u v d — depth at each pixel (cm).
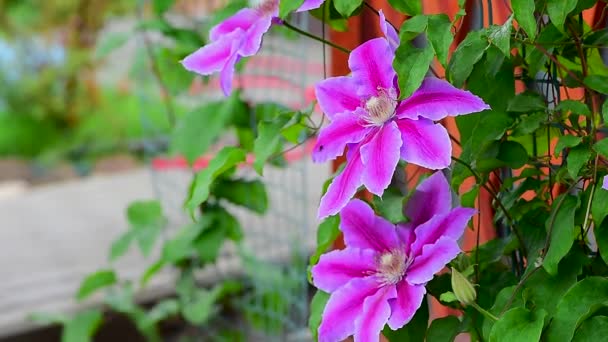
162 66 130
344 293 73
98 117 375
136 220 145
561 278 70
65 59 373
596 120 75
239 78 121
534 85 79
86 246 226
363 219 74
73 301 187
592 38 75
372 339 70
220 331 158
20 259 220
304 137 82
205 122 121
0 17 366
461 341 97
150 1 138
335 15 82
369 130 70
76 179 343
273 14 76
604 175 71
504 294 72
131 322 181
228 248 176
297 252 142
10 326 179
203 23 122
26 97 378
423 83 69
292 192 151
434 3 87
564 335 67
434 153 67
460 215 72
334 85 73
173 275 184
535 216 76
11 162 368
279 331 144
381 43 71
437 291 76
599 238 69
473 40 70
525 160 74
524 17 67
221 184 124
